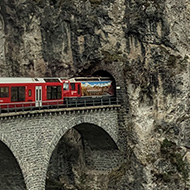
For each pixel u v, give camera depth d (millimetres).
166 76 57812
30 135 45000
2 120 41906
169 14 58719
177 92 57938
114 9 60906
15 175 45844
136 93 58000
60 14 61562
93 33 60969
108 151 59969
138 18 58906
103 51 60906
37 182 45625
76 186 61188
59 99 51656
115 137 58031
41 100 48969
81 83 55844
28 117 44719
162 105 58125
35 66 63031
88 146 61844
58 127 48531
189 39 60125
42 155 46312
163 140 57969
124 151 58281
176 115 58125
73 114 50719
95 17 61000
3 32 63688
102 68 60375
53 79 51594
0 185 47656
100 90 58688
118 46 60688
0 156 44969
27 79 47844
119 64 59125
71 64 62656
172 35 58812
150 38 58375
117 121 58594
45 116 46875
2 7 62562
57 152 63625
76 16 61250
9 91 44875
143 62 58562
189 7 60688
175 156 57375
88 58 61406
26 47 62781
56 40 62156
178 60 58625
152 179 55750
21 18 62125
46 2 61406
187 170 57094
